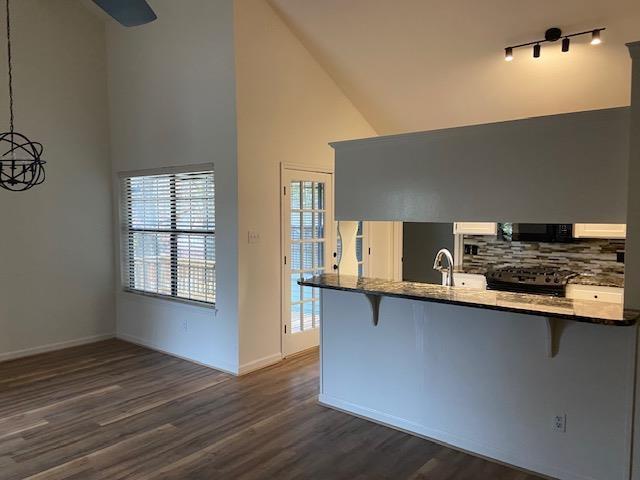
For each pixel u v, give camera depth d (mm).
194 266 4793
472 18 3799
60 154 5180
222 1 4180
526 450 2807
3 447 3043
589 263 4816
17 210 4898
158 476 2717
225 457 2926
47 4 5020
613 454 2547
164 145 4871
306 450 3012
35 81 4969
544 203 2771
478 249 5574
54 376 4348
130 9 2359
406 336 3258
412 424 3250
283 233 4707
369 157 3496
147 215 5281
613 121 2543
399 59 4500
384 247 6105
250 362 4449
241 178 4246
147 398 3828
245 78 4230
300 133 4801
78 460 2891
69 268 5301
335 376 3639
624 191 2529
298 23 4504
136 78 5121
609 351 2529
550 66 4078
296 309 4953
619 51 3738
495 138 2920
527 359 2787
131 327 5500
